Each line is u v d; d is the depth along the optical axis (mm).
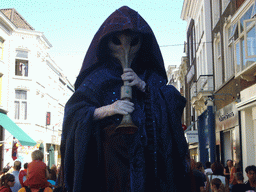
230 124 16422
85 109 2135
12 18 29516
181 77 37719
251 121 14305
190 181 2307
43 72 33312
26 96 29266
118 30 2172
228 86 16953
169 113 2266
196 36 26359
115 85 2271
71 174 2164
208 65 21953
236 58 13688
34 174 5500
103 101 2234
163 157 2176
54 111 38906
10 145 25078
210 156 19797
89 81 2242
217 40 20062
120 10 2303
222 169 7625
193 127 28828
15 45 28875
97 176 2184
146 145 2176
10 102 27812
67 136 2188
